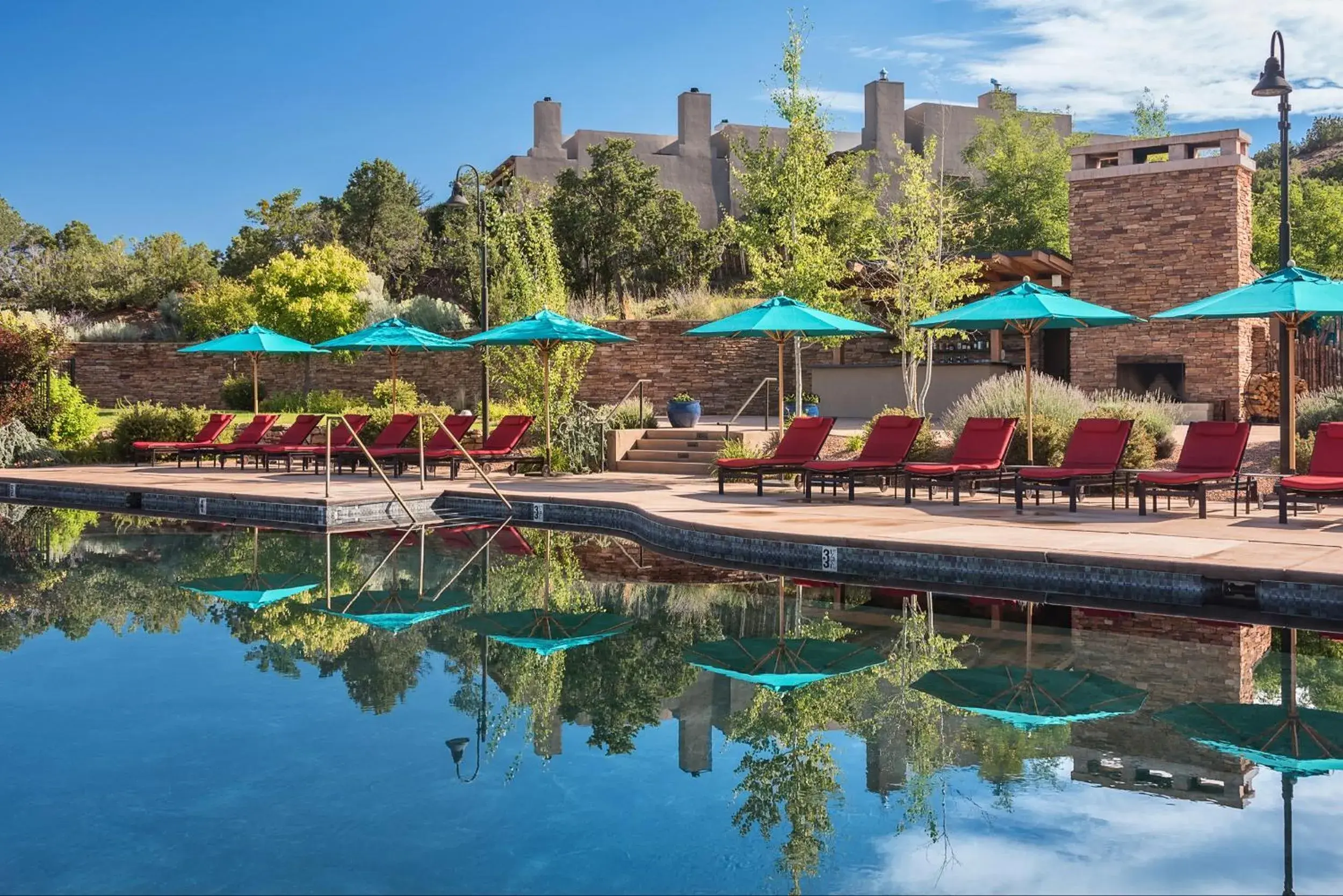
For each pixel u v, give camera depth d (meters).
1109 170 21.92
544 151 44.19
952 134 44.22
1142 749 5.48
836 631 8.25
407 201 42.28
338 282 31.02
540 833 4.61
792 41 20.67
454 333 29.53
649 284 37.53
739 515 12.70
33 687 6.98
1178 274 21.36
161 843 4.53
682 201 38.50
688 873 4.20
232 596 9.92
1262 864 4.16
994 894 3.96
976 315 13.60
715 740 5.80
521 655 7.68
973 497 14.52
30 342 23.16
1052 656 7.31
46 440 22.89
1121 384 22.09
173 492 16.59
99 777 5.34
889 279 22.84
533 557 12.09
